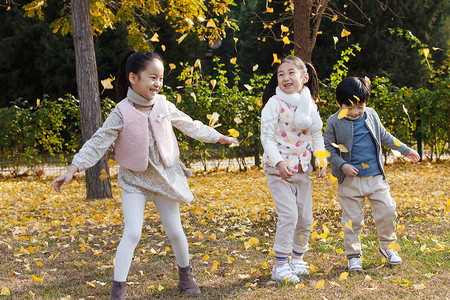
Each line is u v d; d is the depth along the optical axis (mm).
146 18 18375
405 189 7035
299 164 3217
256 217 5309
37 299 2904
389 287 2877
